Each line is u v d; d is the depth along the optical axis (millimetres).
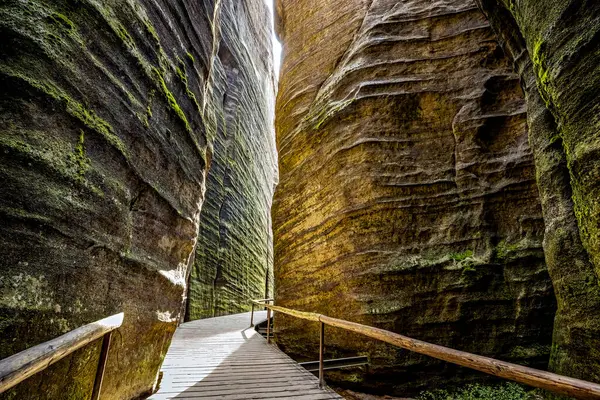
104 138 2752
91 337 2078
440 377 6414
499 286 6559
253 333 10234
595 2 2969
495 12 6051
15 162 1974
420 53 8891
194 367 5730
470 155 7617
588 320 3748
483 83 8070
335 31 11891
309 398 4176
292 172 10773
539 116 4949
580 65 3104
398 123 8289
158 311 3822
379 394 6566
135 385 3488
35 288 2006
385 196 7680
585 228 3350
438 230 7273
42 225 2094
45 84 2217
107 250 2773
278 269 10547
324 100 10281
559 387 1604
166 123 3996
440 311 6656
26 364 1457
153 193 3635
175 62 4438
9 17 2102
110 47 2975
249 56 29594
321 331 4895
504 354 6238
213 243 18219
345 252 7859
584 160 3027
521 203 6988
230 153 22297
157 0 4039
